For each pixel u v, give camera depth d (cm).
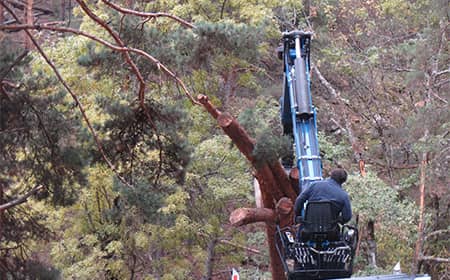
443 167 1859
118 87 1505
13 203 1077
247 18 1873
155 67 1086
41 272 1174
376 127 2219
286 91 1122
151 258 1917
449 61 2100
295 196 1077
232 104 2133
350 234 938
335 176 909
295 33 1112
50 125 1082
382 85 2270
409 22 2370
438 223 2028
